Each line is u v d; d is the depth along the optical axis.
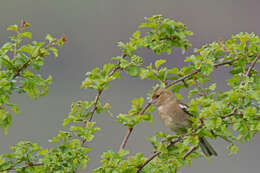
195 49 10.48
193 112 9.04
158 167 9.57
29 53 9.25
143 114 9.82
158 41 10.84
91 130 9.41
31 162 9.10
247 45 10.11
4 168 8.90
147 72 10.24
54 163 8.98
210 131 8.98
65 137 9.35
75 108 9.78
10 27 9.37
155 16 10.88
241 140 9.02
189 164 10.18
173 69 10.44
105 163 9.06
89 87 9.93
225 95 10.11
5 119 9.05
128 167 9.14
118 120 9.82
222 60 10.28
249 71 9.88
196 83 10.62
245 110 8.24
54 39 9.67
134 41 10.56
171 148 9.72
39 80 9.23
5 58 9.26
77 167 9.12
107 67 10.04
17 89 9.12
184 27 10.98
